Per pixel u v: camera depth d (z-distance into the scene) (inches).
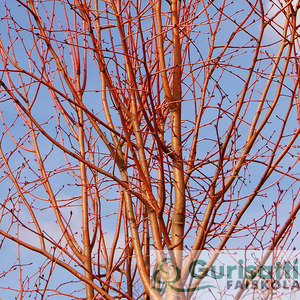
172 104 154.6
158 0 152.2
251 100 144.6
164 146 143.3
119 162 161.0
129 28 158.7
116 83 164.9
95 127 154.3
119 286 170.2
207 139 152.9
